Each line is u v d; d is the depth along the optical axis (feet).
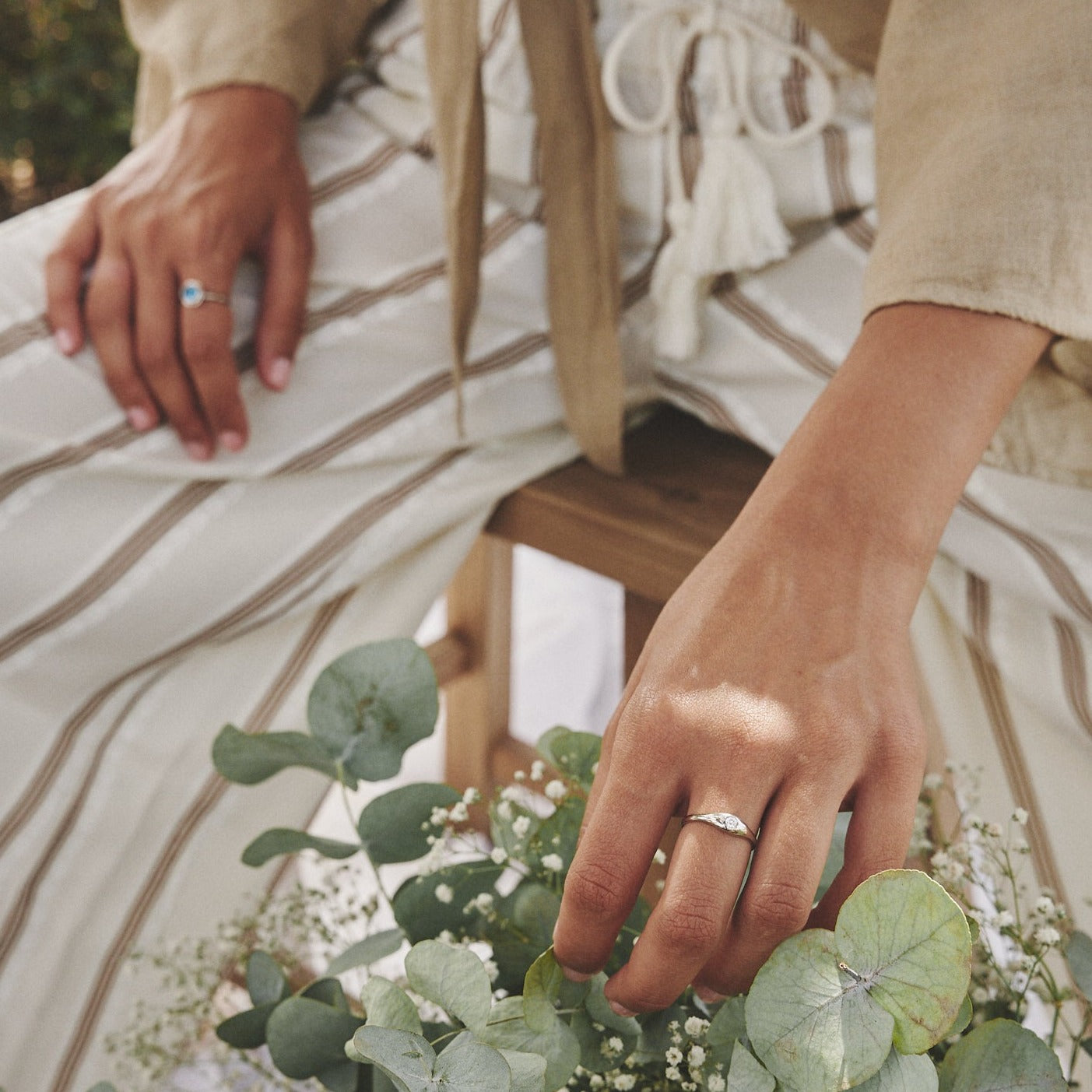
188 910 2.48
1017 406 1.98
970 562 2.09
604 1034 1.38
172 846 2.44
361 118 2.74
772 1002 1.18
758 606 1.36
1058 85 1.58
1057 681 2.00
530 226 2.64
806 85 2.39
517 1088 1.19
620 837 1.27
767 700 1.29
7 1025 2.30
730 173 2.40
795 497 1.44
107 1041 2.12
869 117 2.41
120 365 2.27
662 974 1.24
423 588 2.60
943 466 1.46
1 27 7.00
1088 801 2.05
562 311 2.54
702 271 2.42
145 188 2.37
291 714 2.51
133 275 2.31
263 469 2.36
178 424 2.29
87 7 6.82
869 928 1.15
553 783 1.51
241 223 2.33
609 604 5.17
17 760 2.30
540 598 5.17
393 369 2.51
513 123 2.59
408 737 1.59
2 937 2.28
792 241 2.51
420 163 2.66
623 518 2.45
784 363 2.43
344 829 4.00
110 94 7.11
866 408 1.49
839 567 1.38
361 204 2.58
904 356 1.53
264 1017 1.55
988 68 1.65
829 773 1.26
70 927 2.35
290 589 2.42
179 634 2.37
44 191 7.70
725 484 2.57
